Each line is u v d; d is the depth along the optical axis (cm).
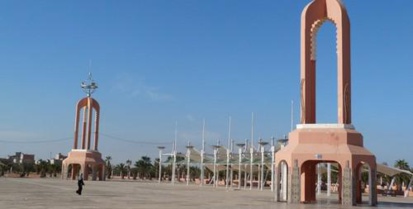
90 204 2912
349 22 3603
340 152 3303
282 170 3947
